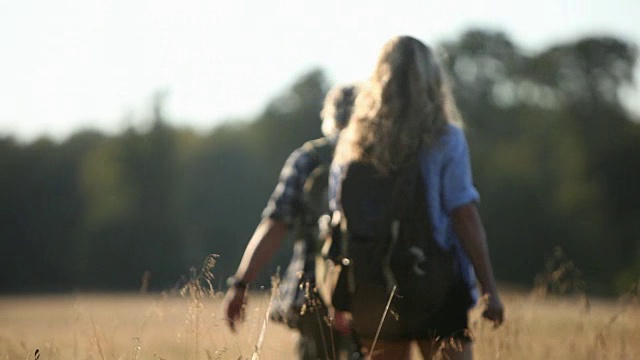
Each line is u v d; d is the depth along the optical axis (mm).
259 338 14039
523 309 17281
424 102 13531
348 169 13648
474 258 13258
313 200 15695
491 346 15305
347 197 13578
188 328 13633
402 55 13719
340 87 16188
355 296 13469
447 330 13383
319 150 15859
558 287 17750
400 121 13484
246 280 15516
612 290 132875
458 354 13312
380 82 13711
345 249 13539
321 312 15336
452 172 13398
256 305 14312
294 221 15852
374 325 13516
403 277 13211
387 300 13281
